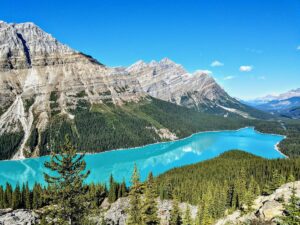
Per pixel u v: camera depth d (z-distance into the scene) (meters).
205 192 119.12
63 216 39.19
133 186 58.50
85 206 40.78
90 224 43.47
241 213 75.56
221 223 80.44
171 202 124.38
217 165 180.75
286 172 149.12
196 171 169.25
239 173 154.25
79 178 39.16
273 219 46.22
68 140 39.12
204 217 88.38
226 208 110.06
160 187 131.50
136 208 57.66
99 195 131.38
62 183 38.62
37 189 118.56
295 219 39.81
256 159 191.38
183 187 132.50
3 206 119.06
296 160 169.50
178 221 93.31
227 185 121.62
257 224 47.88
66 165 38.53
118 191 129.25
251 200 76.56
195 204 120.19
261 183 137.62
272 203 55.34
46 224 40.12
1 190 123.56
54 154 38.91
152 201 58.19
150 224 57.16
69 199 38.81
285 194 61.66
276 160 179.38
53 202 38.97
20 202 119.81
